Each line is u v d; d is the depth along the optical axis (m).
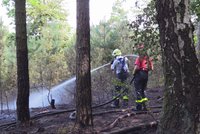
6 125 9.08
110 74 13.65
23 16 8.52
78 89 7.30
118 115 8.62
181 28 5.21
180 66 5.24
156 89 14.02
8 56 17.03
